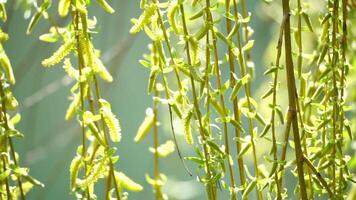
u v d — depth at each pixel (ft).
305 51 4.90
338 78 3.54
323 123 3.51
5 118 3.44
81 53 3.39
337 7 3.53
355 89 4.47
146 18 3.35
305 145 3.50
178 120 3.85
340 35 3.56
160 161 6.43
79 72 3.39
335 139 3.49
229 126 6.75
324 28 3.58
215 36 3.41
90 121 3.37
